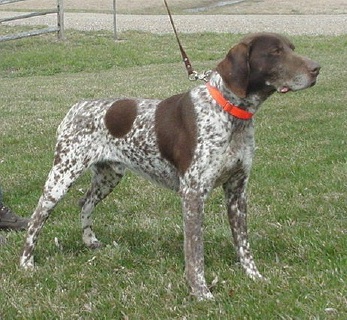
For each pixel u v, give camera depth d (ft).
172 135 17.94
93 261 19.89
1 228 23.76
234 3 129.80
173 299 17.24
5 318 16.92
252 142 17.67
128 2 135.74
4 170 31.04
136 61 74.49
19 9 121.70
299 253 19.40
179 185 18.17
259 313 15.83
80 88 56.65
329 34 85.66
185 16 108.99
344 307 15.75
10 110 47.03
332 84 49.73
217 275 18.37
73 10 121.70
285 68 16.56
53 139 36.68
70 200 26.17
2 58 74.84
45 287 18.43
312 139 33.83
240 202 18.52
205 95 17.35
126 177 28.40
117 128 19.04
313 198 24.54
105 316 16.57
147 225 22.85
